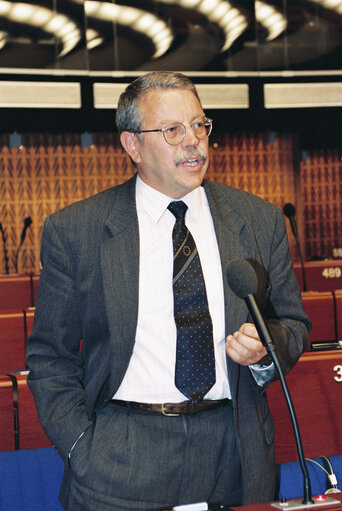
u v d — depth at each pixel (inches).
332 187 483.5
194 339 61.0
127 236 63.8
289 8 396.2
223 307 62.8
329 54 401.7
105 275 62.4
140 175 66.6
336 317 205.9
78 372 66.4
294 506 49.3
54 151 453.1
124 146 66.9
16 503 71.4
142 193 66.1
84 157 456.8
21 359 184.2
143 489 58.8
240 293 52.7
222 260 63.3
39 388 64.5
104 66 378.9
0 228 316.5
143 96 63.3
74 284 64.7
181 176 62.3
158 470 59.1
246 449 60.8
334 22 399.5
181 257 63.2
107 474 59.0
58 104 373.7
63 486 64.6
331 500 50.6
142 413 60.7
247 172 472.4
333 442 105.1
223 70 393.4
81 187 456.8
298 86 401.1
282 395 103.8
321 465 74.0
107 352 62.4
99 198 67.2
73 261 64.6
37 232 450.6
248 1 391.2
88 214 65.5
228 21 391.2
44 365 65.5
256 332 56.2
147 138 62.7
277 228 67.6
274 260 66.6
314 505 49.5
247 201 67.9
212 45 390.6
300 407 104.2
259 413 62.9
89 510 59.5
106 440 60.6
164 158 62.1
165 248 63.7
